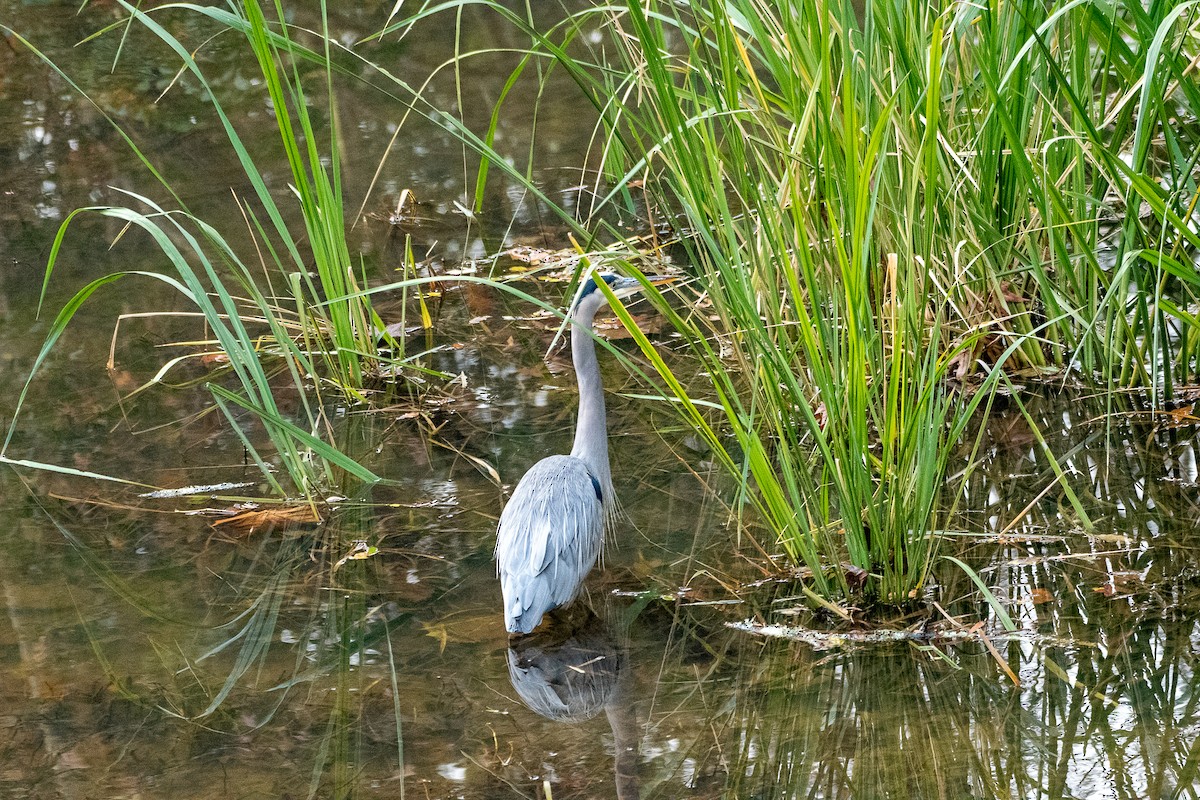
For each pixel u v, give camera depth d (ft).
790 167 30.53
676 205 54.70
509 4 77.61
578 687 28.68
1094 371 39.83
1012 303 39.65
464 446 39.11
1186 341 37.58
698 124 33.88
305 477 36.65
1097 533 32.58
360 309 43.37
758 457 30.14
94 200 55.62
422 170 58.44
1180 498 33.81
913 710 27.04
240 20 35.60
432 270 49.73
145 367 44.14
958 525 33.50
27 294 48.39
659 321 46.24
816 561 30.01
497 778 25.59
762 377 33.53
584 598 31.96
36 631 31.07
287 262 50.60
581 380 33.86
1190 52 36.42
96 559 34.01
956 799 24.39
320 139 61.67
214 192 56.29
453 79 67.82
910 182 31.55
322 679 29.17
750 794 24.75
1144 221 43.21
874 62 35.68
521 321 46.91
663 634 30.32
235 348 34.78
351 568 33.47
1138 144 30.83
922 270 36.01
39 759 26.55
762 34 34.91
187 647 30.40
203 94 67.31
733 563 32.91
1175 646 28.27
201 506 36.50
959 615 29.94
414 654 30.04
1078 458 36.01
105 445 39.60
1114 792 24.25
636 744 26.53
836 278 31.99
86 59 72.02
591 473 33.91
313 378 41.73
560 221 53.57
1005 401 39.22
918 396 29.86
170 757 26.45
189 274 34.01
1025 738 26.03
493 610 31.73
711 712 27.48
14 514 36.14
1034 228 37.52
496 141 60.90
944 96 39.24
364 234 52.70
